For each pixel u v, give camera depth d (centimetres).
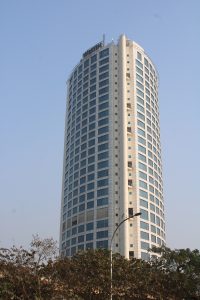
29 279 4569
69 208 13375
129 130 12938
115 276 5397
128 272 5628
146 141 13288
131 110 13225
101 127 13125
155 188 13175
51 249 4775
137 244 11575
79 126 13950
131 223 11825
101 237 11800
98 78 13912
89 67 14375
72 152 14012
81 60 14925
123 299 5412
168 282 6103
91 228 12144
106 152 12700
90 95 13912
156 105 14738
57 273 5012
